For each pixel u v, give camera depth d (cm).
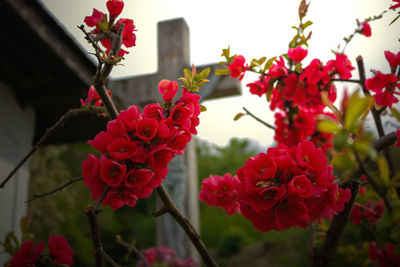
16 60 104
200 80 39
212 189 59
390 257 49
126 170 32
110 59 36
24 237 57
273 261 316
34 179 239
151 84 137
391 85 44
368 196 58
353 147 23
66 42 103
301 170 33
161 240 138
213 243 416
